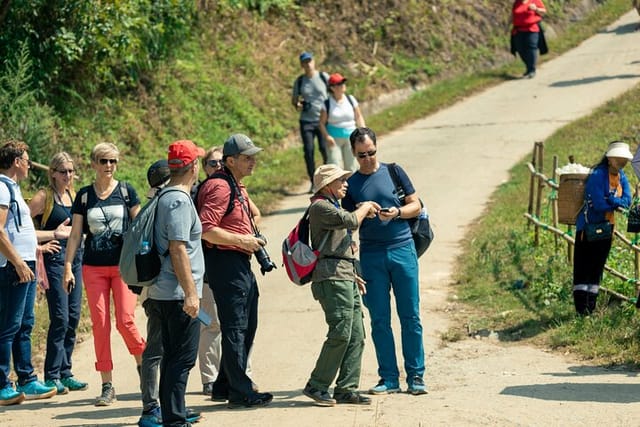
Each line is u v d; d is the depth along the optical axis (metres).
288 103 37.97
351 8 44.59
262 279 20.84
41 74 27.70
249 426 11.45
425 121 38.28
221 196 12.19
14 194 13.23
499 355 15.36
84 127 29.47
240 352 12.48
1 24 27.27
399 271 13.30
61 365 14.52
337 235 12.48
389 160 32.56
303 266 12.35
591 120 33.41
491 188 27.95
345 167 25.41
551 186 20.47
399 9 45.19
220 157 14.29
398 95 41.41
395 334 16.83
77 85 30.16
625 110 33.72
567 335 15.80
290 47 41.59
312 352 15.85
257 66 39.03
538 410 11.90
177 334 11.05
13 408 13.28
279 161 33.09
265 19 42.25
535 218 21.30
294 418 11.81
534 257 20.27
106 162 13.47
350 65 42.00
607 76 40.75
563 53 46.56
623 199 16.58
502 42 46.78
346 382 12.71
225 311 12.43
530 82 42.03
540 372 14.14
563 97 38.47
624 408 11.92
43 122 25.69
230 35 39.72
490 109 38.50
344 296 12.41
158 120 32.38
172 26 34.44
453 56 44.75
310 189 29.52
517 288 18.78
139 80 33.00
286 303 18.97
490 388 13.29
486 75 44.06
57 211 14.38
